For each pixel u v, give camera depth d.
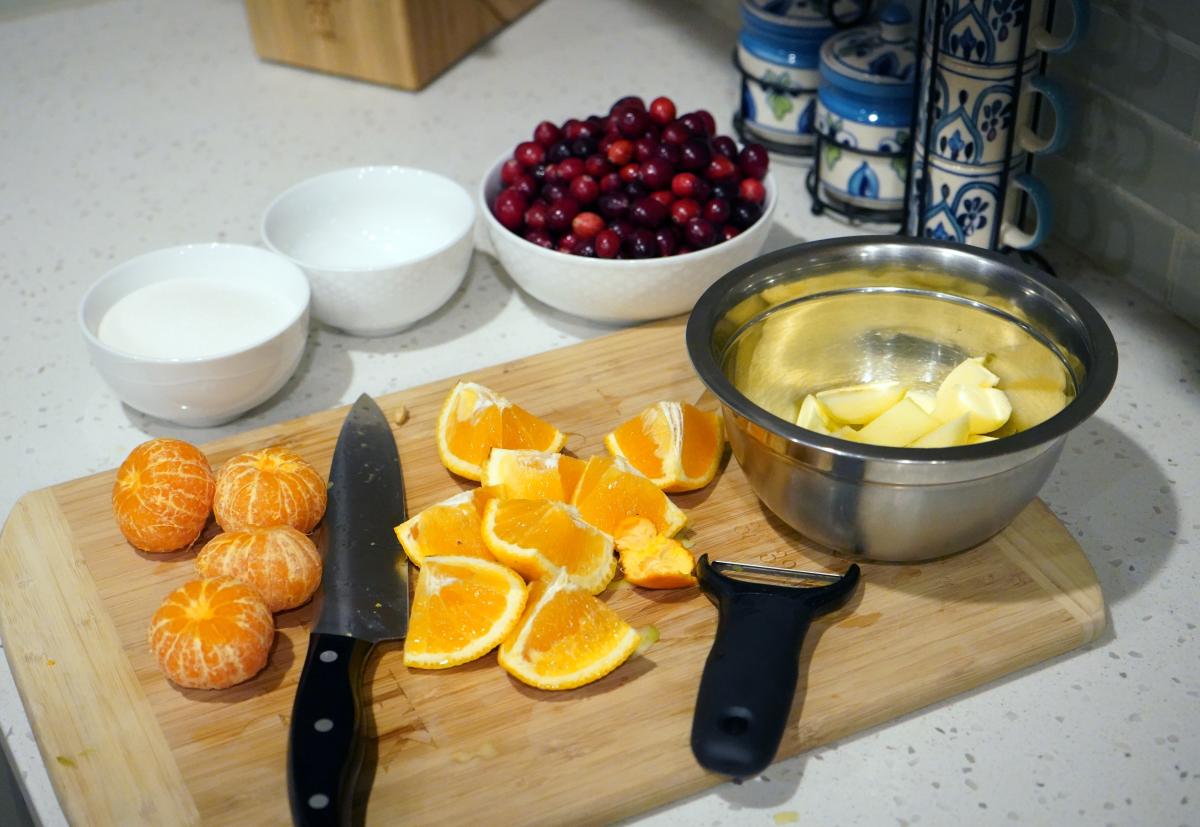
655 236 1.00
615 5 1.66
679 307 1.03
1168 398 0.97
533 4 1.65
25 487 0.94
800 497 0.76
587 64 1.52
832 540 0.78
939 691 0.73
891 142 1.13
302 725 0.68
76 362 1.08
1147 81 1.00
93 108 1.49
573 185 1.02
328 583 0.79
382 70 1.48
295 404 1.01
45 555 0.85
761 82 1.27
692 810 0.69
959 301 0.87
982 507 0.74
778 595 0.75
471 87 1.48
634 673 0.75
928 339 0.90
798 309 0.89
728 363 0.86
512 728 0.72
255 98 1.50
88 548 0.85
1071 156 1.10
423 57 1.47
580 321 1.10
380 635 0.75
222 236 1.24
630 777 0.69
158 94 1.52
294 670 0.76
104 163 1.38
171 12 1.72
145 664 0.77
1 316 1.14
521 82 1.49
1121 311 1.06
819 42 1.23
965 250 0.85
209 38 1.65
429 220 1.15
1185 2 0.93
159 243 1.23
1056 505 0.88
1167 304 1.06
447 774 0.69
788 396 0.93
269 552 0.77
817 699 0.72
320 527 0.86
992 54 0.97
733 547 0.83
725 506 0.87
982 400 0.84
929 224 1.08
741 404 0.73
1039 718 0.73
